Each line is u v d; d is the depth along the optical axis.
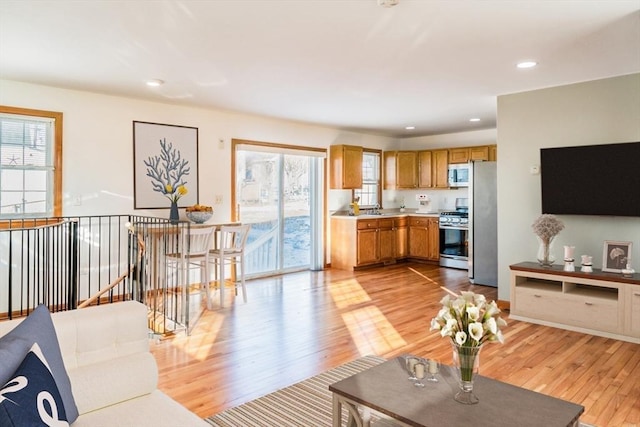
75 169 4.73
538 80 4.28
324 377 3.03
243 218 6.43
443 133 8.11
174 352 3.48
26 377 1.23
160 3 2.57
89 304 4.42
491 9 2.65
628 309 3.77
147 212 5.27
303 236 7.30
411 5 2.60
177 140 5.52
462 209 7.95
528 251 4.76
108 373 1.75
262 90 4.68
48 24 2.88
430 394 1.84
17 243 4.43
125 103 5.07
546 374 3.07
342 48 3.35
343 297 5.36
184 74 4.06
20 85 4.36
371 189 8.46
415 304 5.02
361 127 7.36
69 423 1.47
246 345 3.65
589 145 4.26
